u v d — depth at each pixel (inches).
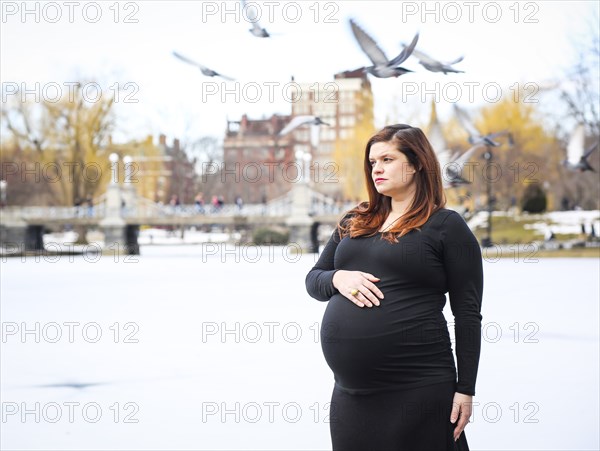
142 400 257.4
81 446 200.8
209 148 2317.9
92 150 2062.0
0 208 1908.2
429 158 110.6
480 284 109.7
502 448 190.5
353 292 108.8
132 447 199.3
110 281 910.4
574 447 190.5
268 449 195.5
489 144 438.3
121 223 1846.7
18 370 318.7
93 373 310.0
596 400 242.4
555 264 1143.6
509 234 1604.3
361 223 115.0
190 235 2517.2
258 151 2349.9
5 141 2055.9
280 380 288.0
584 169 576.4
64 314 549.6
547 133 1763.0
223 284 829.2
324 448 195.8
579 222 1640.0
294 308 557.9
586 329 411.2
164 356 349.4
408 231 108.7
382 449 106.0
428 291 108.8
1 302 651.5
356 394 108.8
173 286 815.1
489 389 261.1
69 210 1911.9
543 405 236.5
